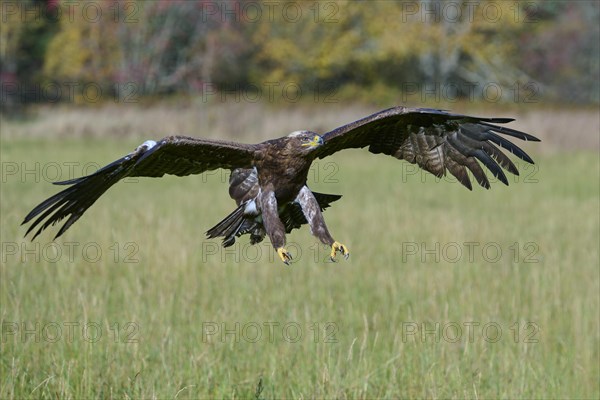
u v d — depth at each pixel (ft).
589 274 46.73
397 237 55.42
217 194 74.43
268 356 34.73
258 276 45.55
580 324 38.29
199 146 25.63
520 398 31.89
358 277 45.73
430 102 156.25
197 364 33.35
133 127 127.65
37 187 73.92
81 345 33.73
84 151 102.58
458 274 45.83
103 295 41.01
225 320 37.78
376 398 31.83
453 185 84.69
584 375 34.32
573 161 107.04
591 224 61.31
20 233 52.16
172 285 42.73
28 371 31.94
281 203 26.94
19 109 147.02
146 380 31.55
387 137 28.76
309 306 40.63
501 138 27.40
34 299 39.14
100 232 52.21
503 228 59.72
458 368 33.12
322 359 33.04
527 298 42.75
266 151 26.27
